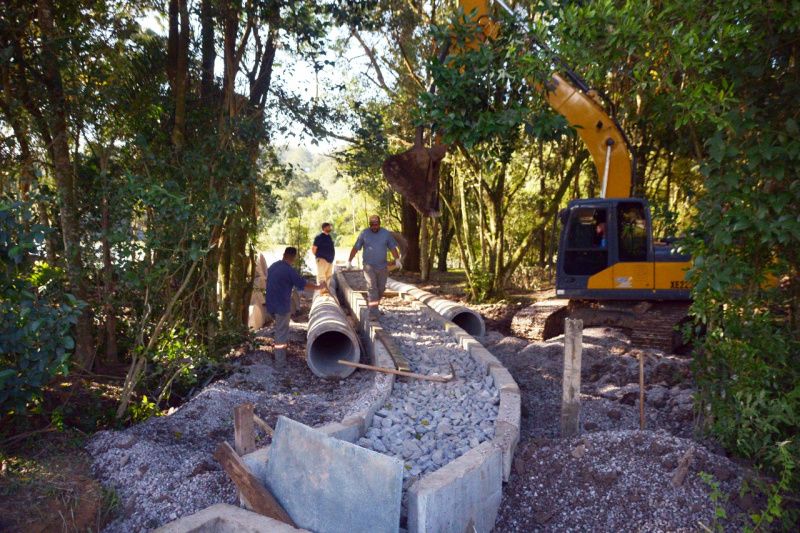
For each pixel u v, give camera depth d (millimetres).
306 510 4160
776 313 5062
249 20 9023
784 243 4340
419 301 13953
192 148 8625
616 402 7039
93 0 8172
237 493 4633
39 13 7371
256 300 13359
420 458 5230
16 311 4738
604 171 10633
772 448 4516
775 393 4875
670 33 4285
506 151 6898
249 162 8500
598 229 10625
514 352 9883
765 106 4523
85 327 7855
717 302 5016
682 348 10438
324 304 10914
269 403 6980
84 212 8086
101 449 5391
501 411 5938
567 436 5602
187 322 8836
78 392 7129
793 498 4219
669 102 5035
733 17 4184
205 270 8508
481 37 7586
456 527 4199
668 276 10305
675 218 10602
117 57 8648
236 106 9438
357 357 8719
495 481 4676
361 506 3896
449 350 8938
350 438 5461
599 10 4527
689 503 4301
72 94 7605
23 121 7992
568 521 4461
